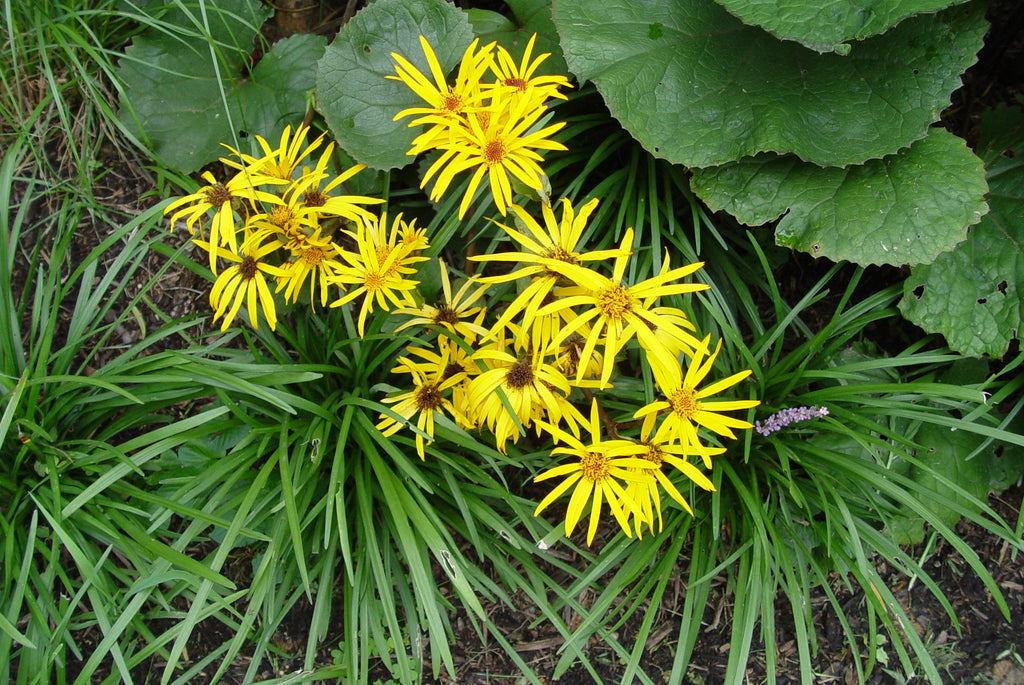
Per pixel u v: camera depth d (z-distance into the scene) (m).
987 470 0.87
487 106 0.76
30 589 0.79
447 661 0.76
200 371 0.79
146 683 0.83
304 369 0.82
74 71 0.89
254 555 0.86
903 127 0.80
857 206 0.81
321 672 0.80
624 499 0.73
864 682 0.82
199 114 0.90
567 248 0.72
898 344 0.91
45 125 0.88
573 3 0.83
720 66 0.83
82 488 0.80
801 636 0.78
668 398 0.71
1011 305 0.82
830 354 0.86
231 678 0.84
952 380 0.88
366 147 0.83
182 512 0.77
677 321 0.71
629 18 0.83
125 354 0.82
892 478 0.81
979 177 0.80
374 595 0.83
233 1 0.91
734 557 0.80
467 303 0.79
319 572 0.84
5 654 0.74
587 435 0.86
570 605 0.81
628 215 0.86
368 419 0.81
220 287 0.77
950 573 0.89
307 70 0.90
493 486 0.81
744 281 0.92
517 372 0.74
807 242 0.81
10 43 0.88
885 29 0.74
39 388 0.81
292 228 0.75
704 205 0.89
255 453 0.80
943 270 0.84
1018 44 0.91
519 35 0.87
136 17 0.83
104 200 0.90
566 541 0.82
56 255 0.83
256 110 0.89
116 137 0.90
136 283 0.89
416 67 0.85
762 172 0.83
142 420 0.85
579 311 0.75
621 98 0.81
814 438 0.86
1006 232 0.84
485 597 0.87
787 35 0.75
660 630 0.87
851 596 0.88
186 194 0.90
